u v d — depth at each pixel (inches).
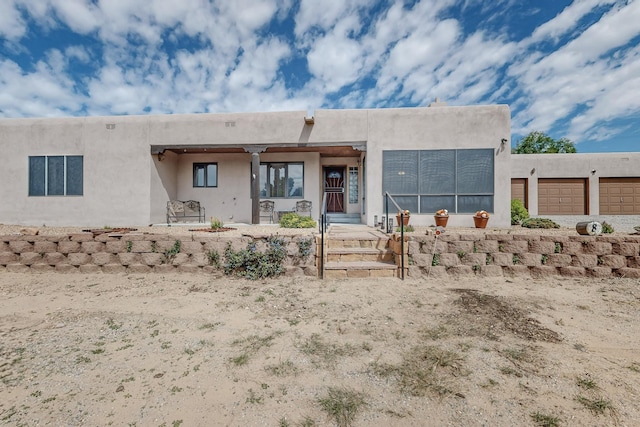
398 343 110.6
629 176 527.2
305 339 114.9
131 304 153.2
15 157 412.8
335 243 237.8
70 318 135.7
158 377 90.4
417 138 381.7
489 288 174.6
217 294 167.8
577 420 71.1
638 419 71.2
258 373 92.5
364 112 389.7
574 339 111.7
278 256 201.0
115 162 407.5
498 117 371.2
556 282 185.3
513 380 86.9
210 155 477.7
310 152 464.8
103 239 213.0
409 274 197.8
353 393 82.5
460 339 112.7
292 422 72.2
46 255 214.5
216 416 74.3
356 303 152.7
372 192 385.7
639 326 122.8
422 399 79.7
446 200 377.4
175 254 209.3
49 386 86.0
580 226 215.3
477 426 69.7
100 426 71.1
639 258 189.6
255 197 406.0
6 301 157.9
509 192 369.4
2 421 72.2
